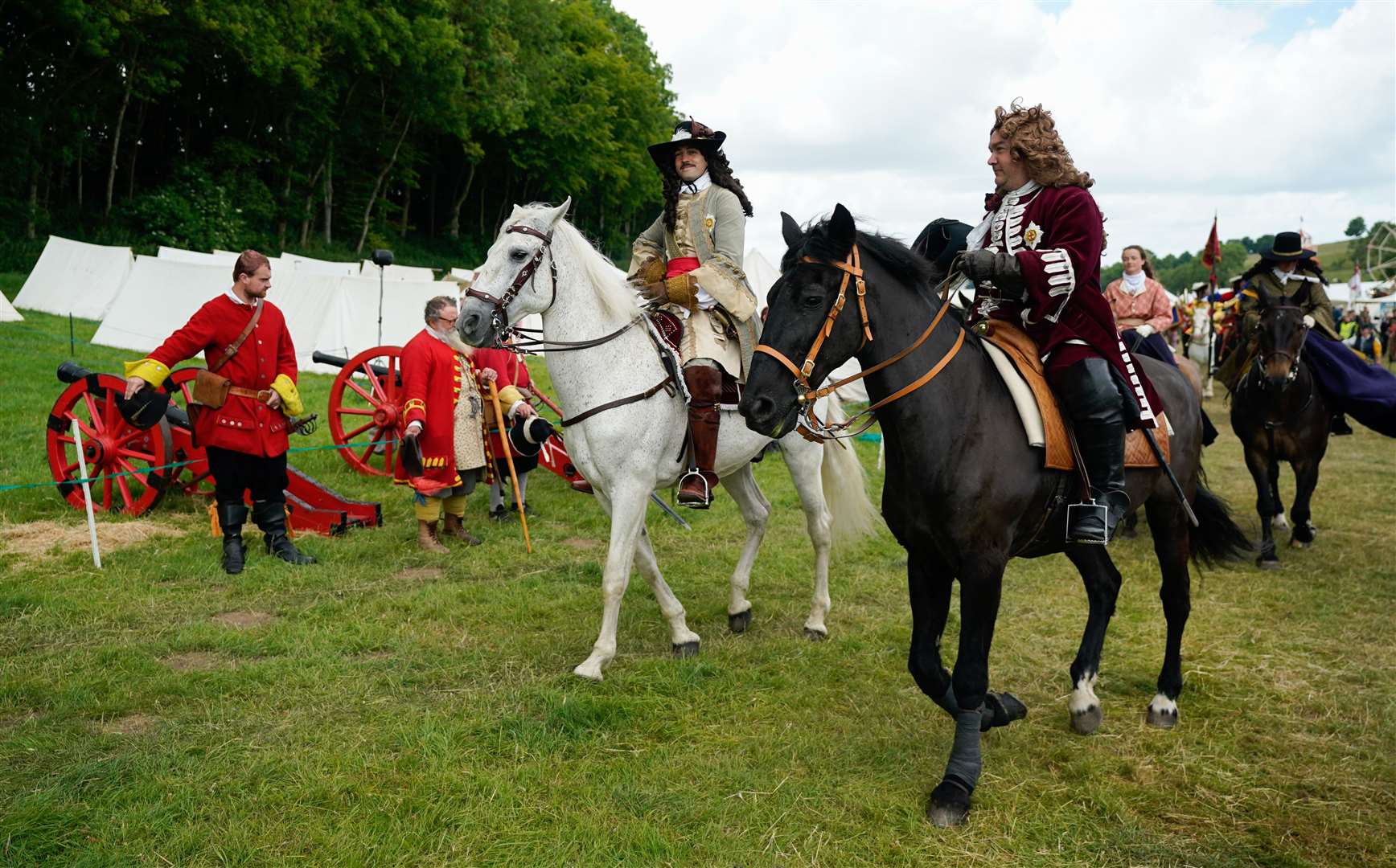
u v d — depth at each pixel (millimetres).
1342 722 3957
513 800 3232
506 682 4270
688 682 4273
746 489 5082
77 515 6766
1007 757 3658
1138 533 7367
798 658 4648
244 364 5719
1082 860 2984
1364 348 25531
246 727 3736
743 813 3193
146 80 27297
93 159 31547
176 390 6949
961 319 3402
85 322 17312
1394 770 3561
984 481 3141
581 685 4234
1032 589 5891
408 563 6141
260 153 33781
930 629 3420
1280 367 6289
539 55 40844
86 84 27812
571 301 4305
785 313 3008
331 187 36438
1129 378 3438
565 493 8352
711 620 5238
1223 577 6160
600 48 48094
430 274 22875
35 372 11953
